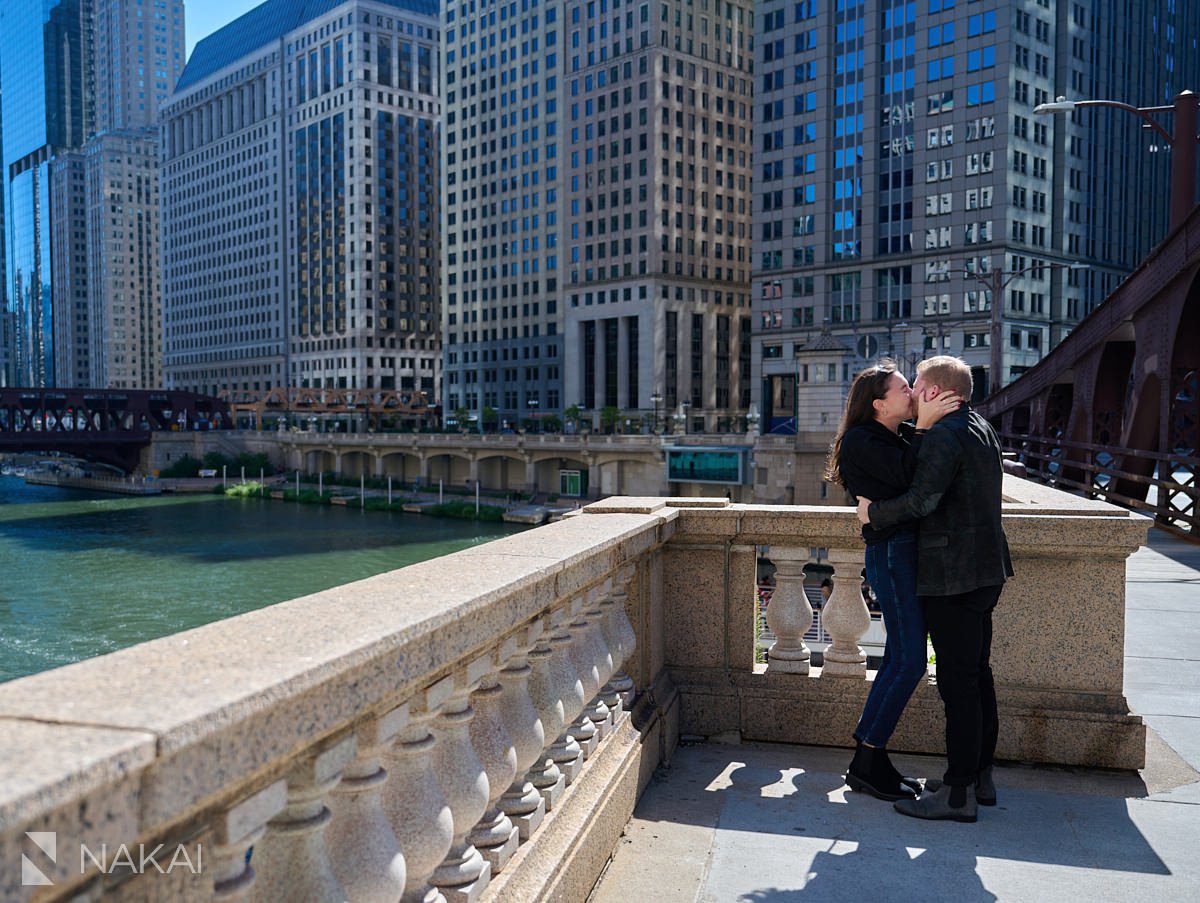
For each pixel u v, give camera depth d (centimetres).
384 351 18438
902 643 484
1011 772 541
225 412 14900
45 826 135
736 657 604
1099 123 10256
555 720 382
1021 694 553
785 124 10519
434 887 292
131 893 165
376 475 12900
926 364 468
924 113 9569
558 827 374
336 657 206
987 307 9188
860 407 490
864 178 9950
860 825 471
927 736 570
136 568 7056
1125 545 529
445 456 12188
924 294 9581
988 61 9175
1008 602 552
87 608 5716
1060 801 500
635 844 451
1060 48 9750
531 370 14462
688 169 12850
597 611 452
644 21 12456
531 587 330
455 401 15950
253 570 6962
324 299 18925
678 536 597
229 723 171
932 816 477
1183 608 952
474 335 15525
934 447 442
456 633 269
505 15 14650
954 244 9388
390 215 18438
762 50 10688
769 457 7612
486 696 322
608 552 432
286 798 206
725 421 13262
